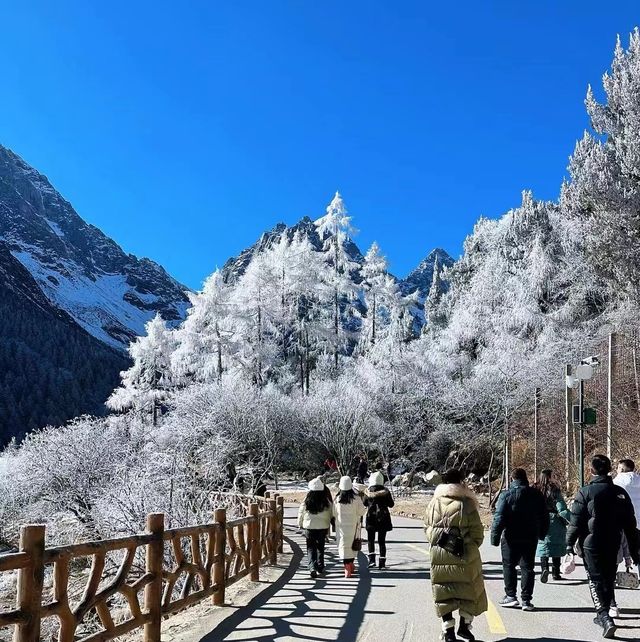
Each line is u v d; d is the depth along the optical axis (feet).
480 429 98.27
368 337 164.76
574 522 21.27
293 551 46.26
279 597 28.58
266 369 144.25
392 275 175.42
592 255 88.12
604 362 76.18
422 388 111.04
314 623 23.31
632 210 80.89
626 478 26.91
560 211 111.24
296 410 113.50
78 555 16.99
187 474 58.03
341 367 154.51
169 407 119.55
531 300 102.32
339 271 175.01
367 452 113.39
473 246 156.66
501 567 36.68
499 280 110.93
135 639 24.41
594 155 85.81
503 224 142.00
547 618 23.22
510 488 25.21
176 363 144.46
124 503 49.55
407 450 111.34
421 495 90.38
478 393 99.45
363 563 39.50
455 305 141.69
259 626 22.99
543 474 31.81
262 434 102.42
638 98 83.35
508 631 21.39
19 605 14.97
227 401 105.40
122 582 19.15
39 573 15.28
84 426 80.38
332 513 35.29
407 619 23.76
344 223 172.65
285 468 116.98
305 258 158.20
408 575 34.60
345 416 108.68
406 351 126.62
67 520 66.95
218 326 144.15
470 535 19.76
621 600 26.63
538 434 79.00
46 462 72.54
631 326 74.84
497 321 104.32
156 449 80.18
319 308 161.17
